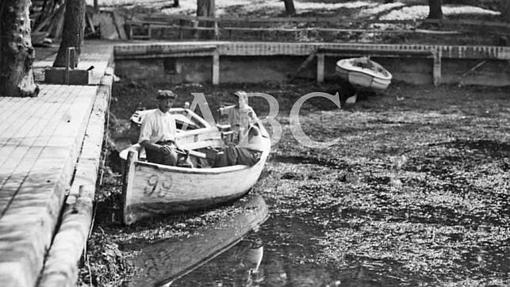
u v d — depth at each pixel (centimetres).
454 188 1275
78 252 543
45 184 644
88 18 2788
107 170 1232
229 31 3020
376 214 1103
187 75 2542
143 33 2909
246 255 902
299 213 1097
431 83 2688
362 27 3120
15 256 448
